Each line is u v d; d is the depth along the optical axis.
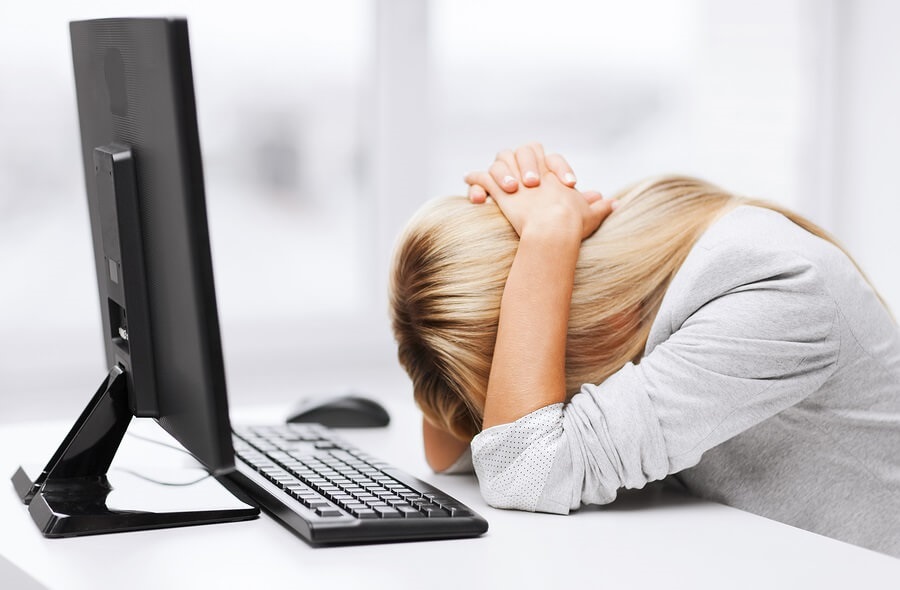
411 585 0.92
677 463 1.20
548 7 3.30
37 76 2.75
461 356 1.26
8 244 2.80
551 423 1.21
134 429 1.61
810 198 3.57
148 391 1.18
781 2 3.51
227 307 3.09
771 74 3.53
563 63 3.34
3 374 2.81
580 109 3.38
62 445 1.23
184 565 0.97
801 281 1.20
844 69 3.49
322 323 3.20
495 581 0.94
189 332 1.04
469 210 1.31
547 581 0.94
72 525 1.06
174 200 1.01
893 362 1.30
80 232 2.86
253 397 2.99
